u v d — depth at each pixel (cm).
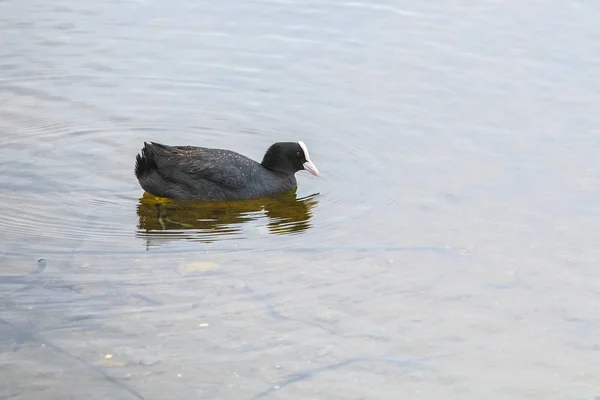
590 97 1925
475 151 1722
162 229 1440
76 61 2091
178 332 1120
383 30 2253
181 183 1567
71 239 1379
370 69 2061
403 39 2208
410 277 1282
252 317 1163
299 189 1634
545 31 2233
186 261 1315
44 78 2008
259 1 2423
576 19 2292
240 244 1388
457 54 2128
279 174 1664
